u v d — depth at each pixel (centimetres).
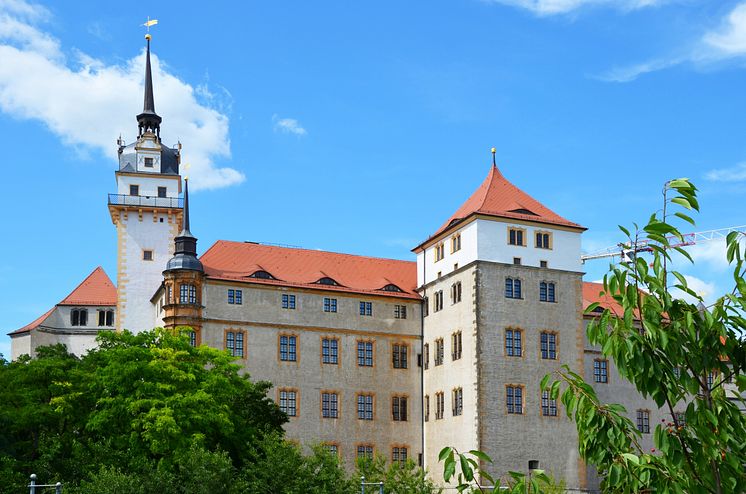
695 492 2080
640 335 2131
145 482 6028
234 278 9706
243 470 6588
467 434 9319
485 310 9425
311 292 10012
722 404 2192
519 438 9281
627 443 2180
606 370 10250
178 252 9694
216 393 7494
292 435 9594
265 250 10438
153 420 6888
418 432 10181
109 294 12381
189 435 7031
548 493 6288
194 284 9500
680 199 2089
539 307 9688
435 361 10106
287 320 9844
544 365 9575
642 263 2150
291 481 6209
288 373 9725
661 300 2133
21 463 6756
